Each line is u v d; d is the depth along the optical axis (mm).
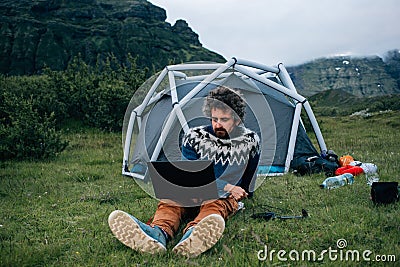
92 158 7930
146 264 2971
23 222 4105
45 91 12398
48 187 5582
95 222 4016
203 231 3049
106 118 11695
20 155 7848
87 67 15023
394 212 3941
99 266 3006
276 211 4211
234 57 6508
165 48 57594
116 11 64438
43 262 3127
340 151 8188
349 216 3844
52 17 58688
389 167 6152
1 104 10273
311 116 7129
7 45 50062
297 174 6191
